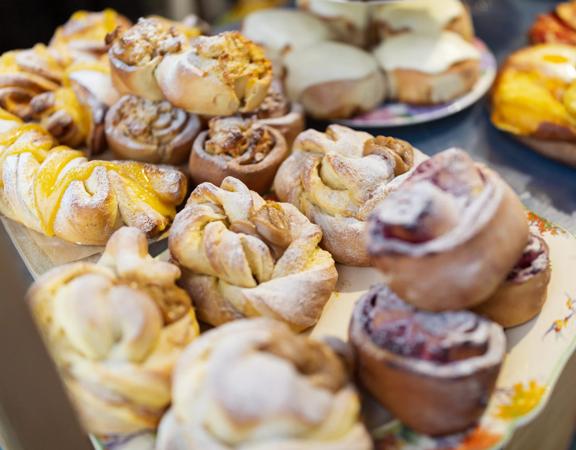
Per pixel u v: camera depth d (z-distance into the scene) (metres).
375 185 0.57
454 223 0.46
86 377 0.46
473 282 0.46
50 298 0.48
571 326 0.53
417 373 0.46
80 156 0.64
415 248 0.45
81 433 0.49
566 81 0.68
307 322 0.53
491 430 0.48
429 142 0.73
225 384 0.43
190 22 0.80
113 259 0.52
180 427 0.45
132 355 0.47
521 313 0.52
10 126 0.66
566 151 0.69
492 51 0.85
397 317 0.48
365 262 0.58
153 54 0.63
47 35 0.88
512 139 0.72
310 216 0.59
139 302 0.48
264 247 0.54
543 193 0.67
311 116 0.75
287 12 0.82
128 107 0.66
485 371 0.46
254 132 0.62
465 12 0.82
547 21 0.81
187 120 0.65
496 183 0.48
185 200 0.65
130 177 0.61
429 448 0.47
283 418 0.42
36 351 0.46
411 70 0.74
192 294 0.54
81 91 0.69
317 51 0.76
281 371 0.43
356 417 0.45
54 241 0.61
